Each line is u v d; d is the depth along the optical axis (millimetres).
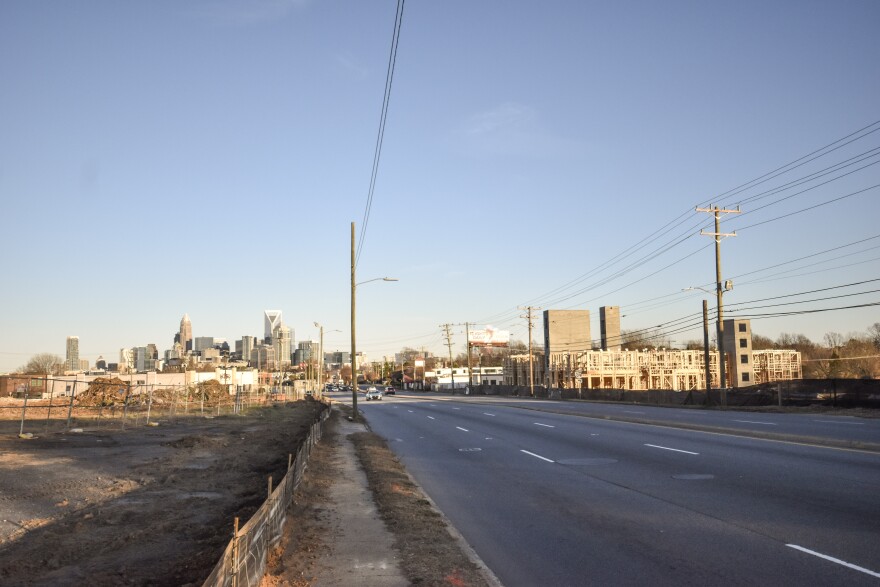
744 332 84250
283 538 8875
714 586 7125
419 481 15914
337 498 12867
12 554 8961
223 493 13945
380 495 12883
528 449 22016
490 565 8312
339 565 8016
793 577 7273
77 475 16281
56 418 39625
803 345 130875
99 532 10289
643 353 94188
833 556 7945
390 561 8211
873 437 20281
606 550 8836
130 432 30250
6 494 13336
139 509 12102
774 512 10484
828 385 37094
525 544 9359
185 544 9492
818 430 23281
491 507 12305
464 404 63281
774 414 34375
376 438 26719
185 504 12648
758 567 7691
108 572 8039
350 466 18031
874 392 33812
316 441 23406
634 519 10594
